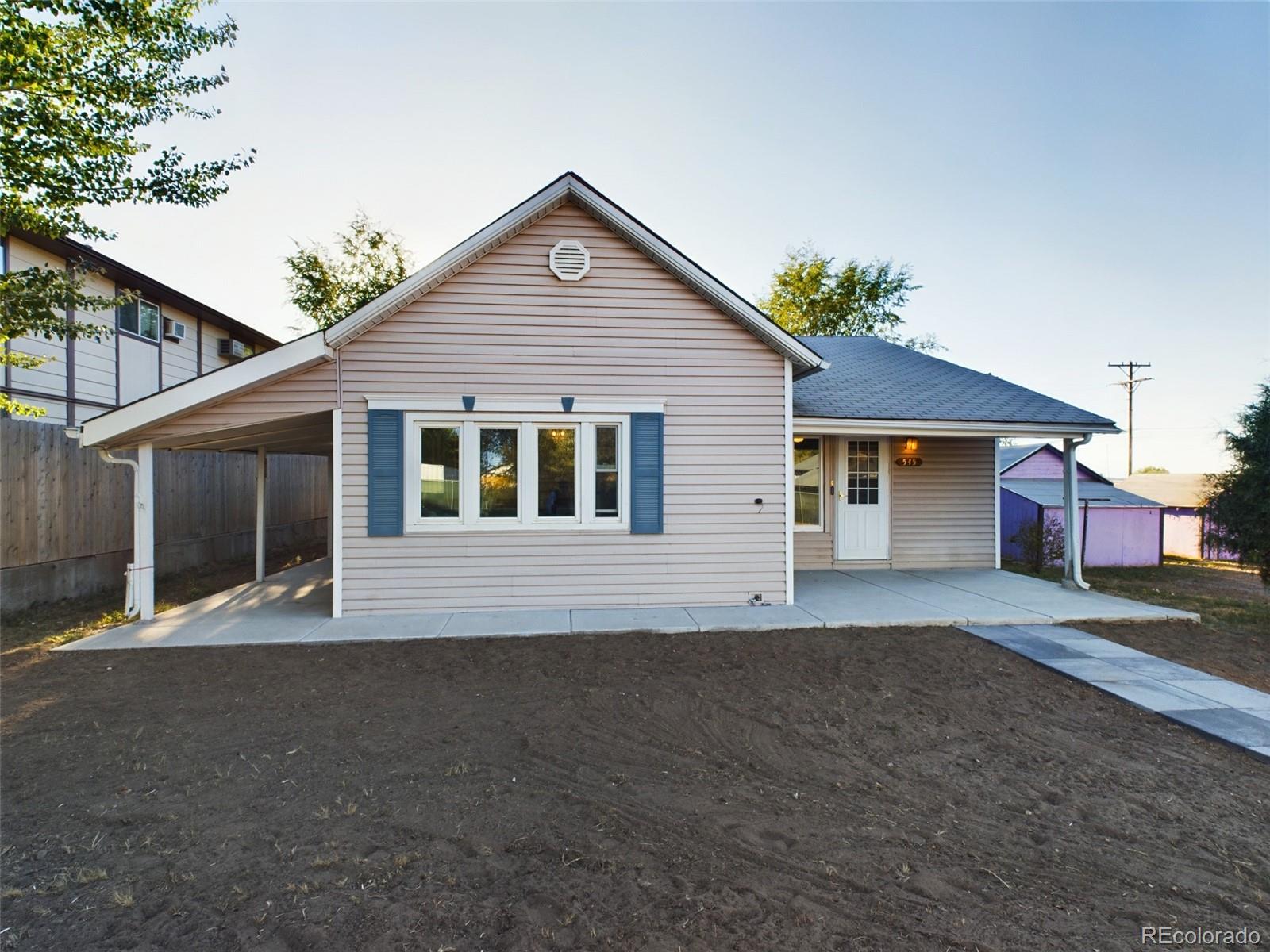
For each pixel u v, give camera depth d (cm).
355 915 248
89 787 361
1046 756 411
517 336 791
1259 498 895
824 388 1064
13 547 837
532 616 769
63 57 633
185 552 1195
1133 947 233
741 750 415
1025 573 1311
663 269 814
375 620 747
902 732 447
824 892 265
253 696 517
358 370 763
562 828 316
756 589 833
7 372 1035
